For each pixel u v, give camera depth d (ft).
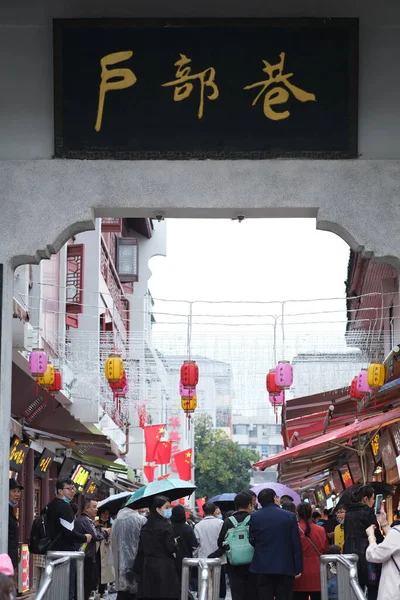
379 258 38.88
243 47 38.83
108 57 38.91
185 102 38.91
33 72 39.63
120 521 51.98
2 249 38.93
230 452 305.32
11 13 39.63
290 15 39.17
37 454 82.99
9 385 38.86
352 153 38.83
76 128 38.88
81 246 83.87
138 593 42.14
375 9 39.37
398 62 39.40
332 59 38.75
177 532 50.65
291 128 38.83
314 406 66.69
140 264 145.89
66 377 76.79
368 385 56.24
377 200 38.88
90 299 93.66
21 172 39.19
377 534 38.99
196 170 38.99
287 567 39.09
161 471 188.75
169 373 71.82
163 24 38.78
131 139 38.88
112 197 38.96
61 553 36.14
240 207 38.83
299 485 111.14
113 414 116.98
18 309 57.88
